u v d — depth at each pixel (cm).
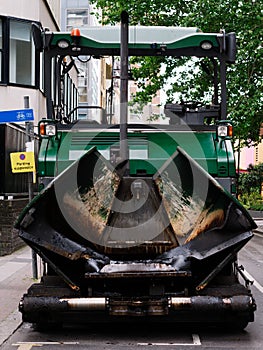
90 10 4425
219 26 2686
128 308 748
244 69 2617
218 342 782
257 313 967
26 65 2214
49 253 751
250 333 832
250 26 2612
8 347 764
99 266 741
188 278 761
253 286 1239
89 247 760
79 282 769
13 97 2175
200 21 2666
